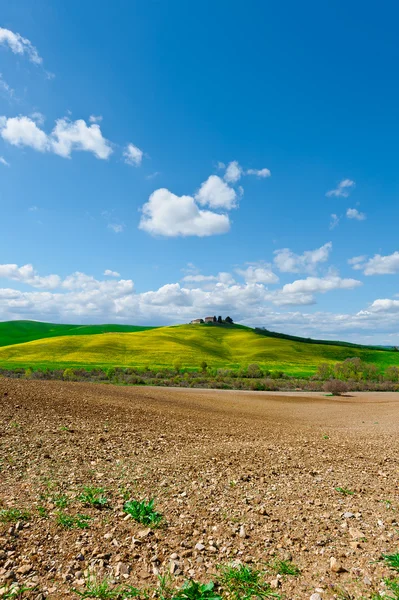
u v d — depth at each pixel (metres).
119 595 3.72
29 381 20.80
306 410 29.84
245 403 31.58
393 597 3.63
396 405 34.34
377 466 9.23
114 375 56.62
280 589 3.84
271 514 5.77
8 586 3.79
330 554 4.53
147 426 13.12
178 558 4.43
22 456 7.96
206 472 7.89
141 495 6.32
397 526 5.35
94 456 8.52
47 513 5.34
